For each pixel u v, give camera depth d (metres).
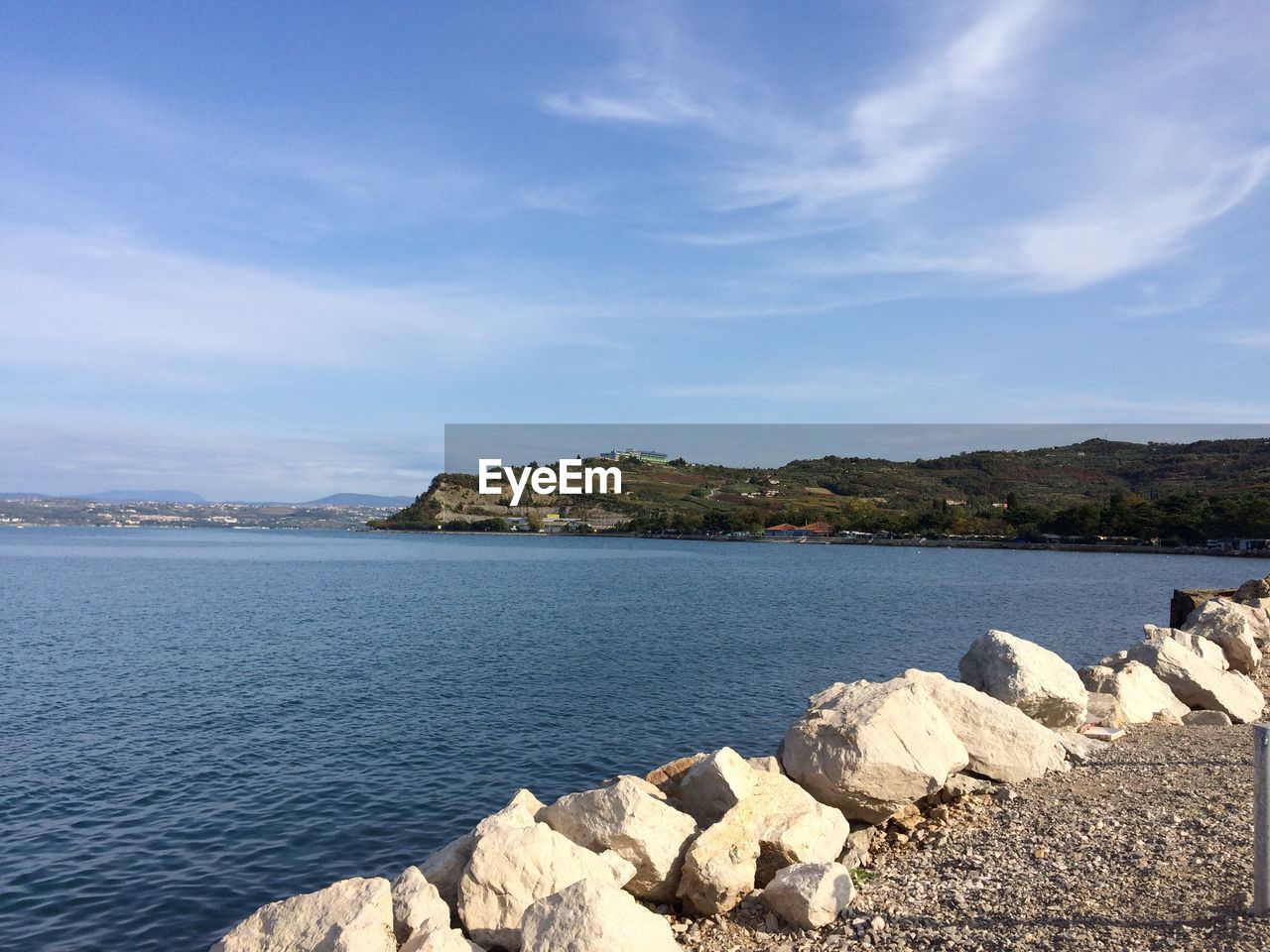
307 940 8.00
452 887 9.95
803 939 8.81
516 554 157.25
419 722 23.08
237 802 16.53
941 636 43.19
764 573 101.56
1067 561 131.12
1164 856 9.44
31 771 18.53
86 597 65.06
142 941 11.19
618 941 7.64
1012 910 8.49
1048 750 13.52
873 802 11.53
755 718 23.80
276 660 34.06
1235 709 18.89
